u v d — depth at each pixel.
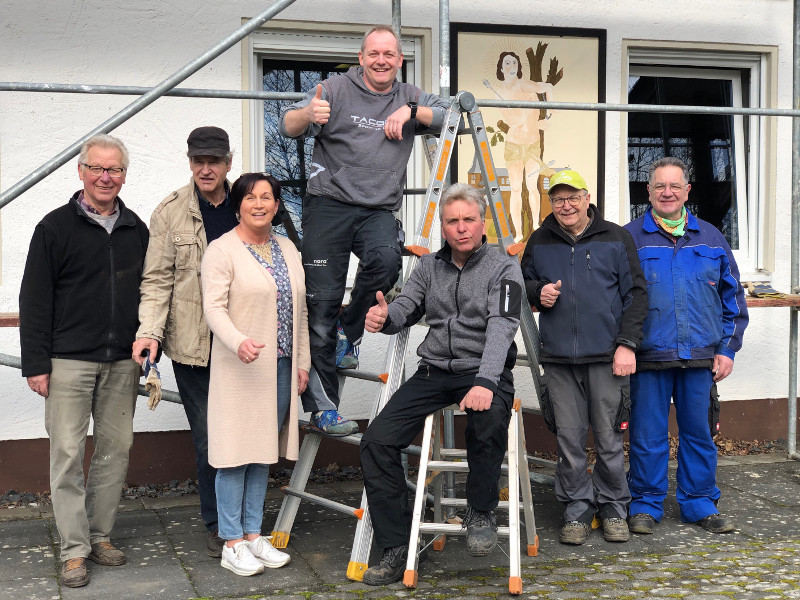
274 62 5.61
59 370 3.75
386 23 5.56
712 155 6.37
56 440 3.75
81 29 5.09
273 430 3.83
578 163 5.89
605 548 4.21
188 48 5.26
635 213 6.24
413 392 3.88
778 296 5.70
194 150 3.86
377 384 5.65
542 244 4.43
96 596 3.59
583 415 4.39
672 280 4.48
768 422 6.25
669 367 4.45
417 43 5.67
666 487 4.58
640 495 4.59
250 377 3.78
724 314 4.63
